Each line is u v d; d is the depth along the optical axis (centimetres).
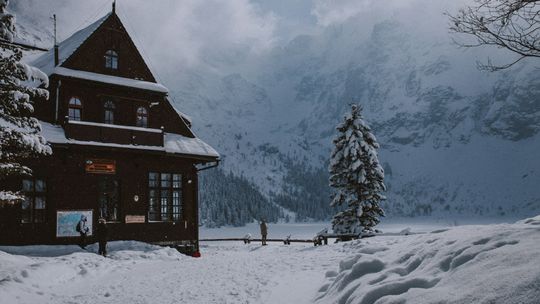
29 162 2231
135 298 1095
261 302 903
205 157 2822
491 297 420
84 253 1986
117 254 2114
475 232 686
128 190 2558
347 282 740
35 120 1500
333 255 1550
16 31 1457
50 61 2666
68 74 2397
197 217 2864
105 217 2547
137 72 2723
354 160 3422
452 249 614
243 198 19675
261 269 1343
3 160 1498
